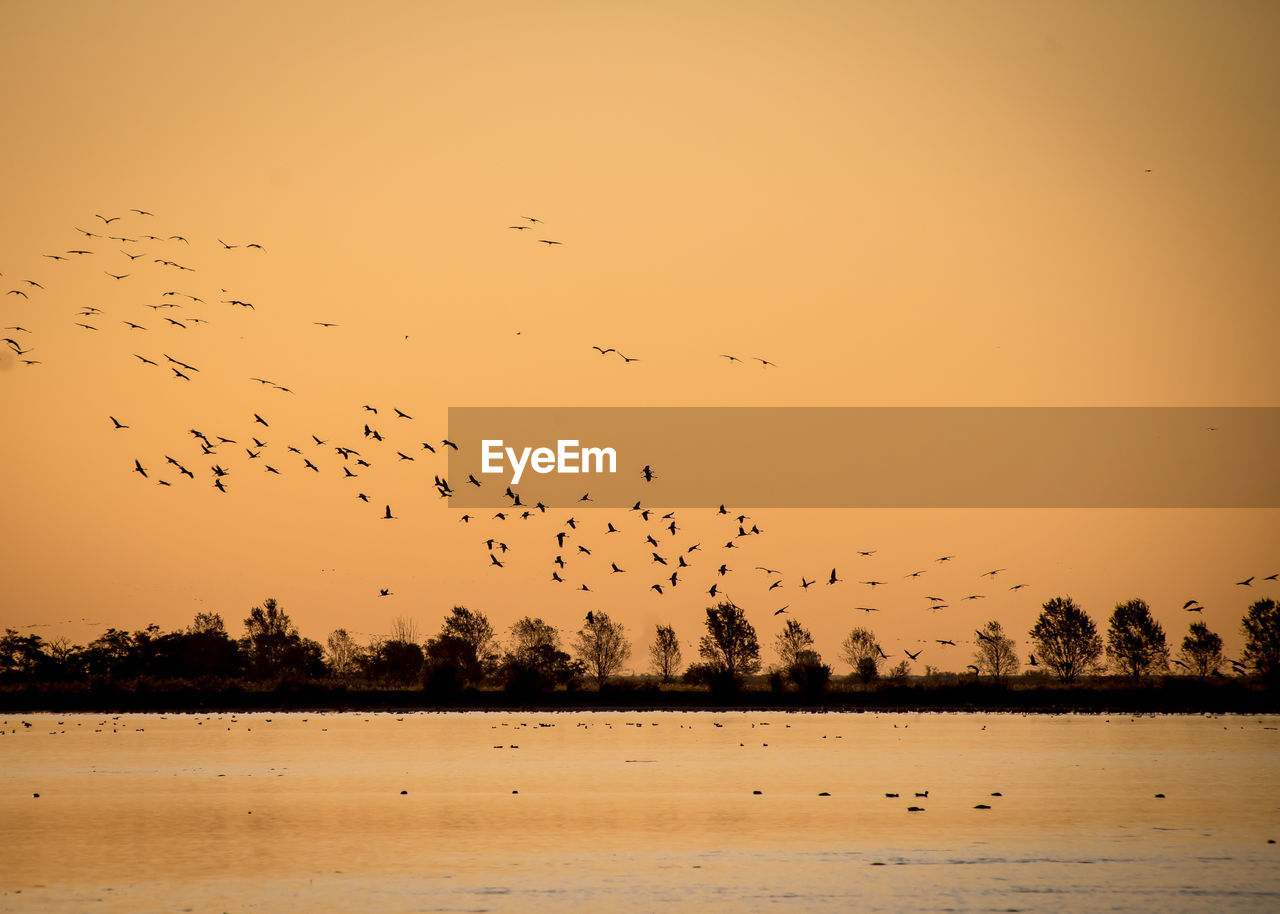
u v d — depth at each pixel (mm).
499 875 38406
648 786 61188
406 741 89750
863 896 35406
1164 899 35094
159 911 33688
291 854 41938
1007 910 33875
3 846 43531
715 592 57969
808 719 119000
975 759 74812
